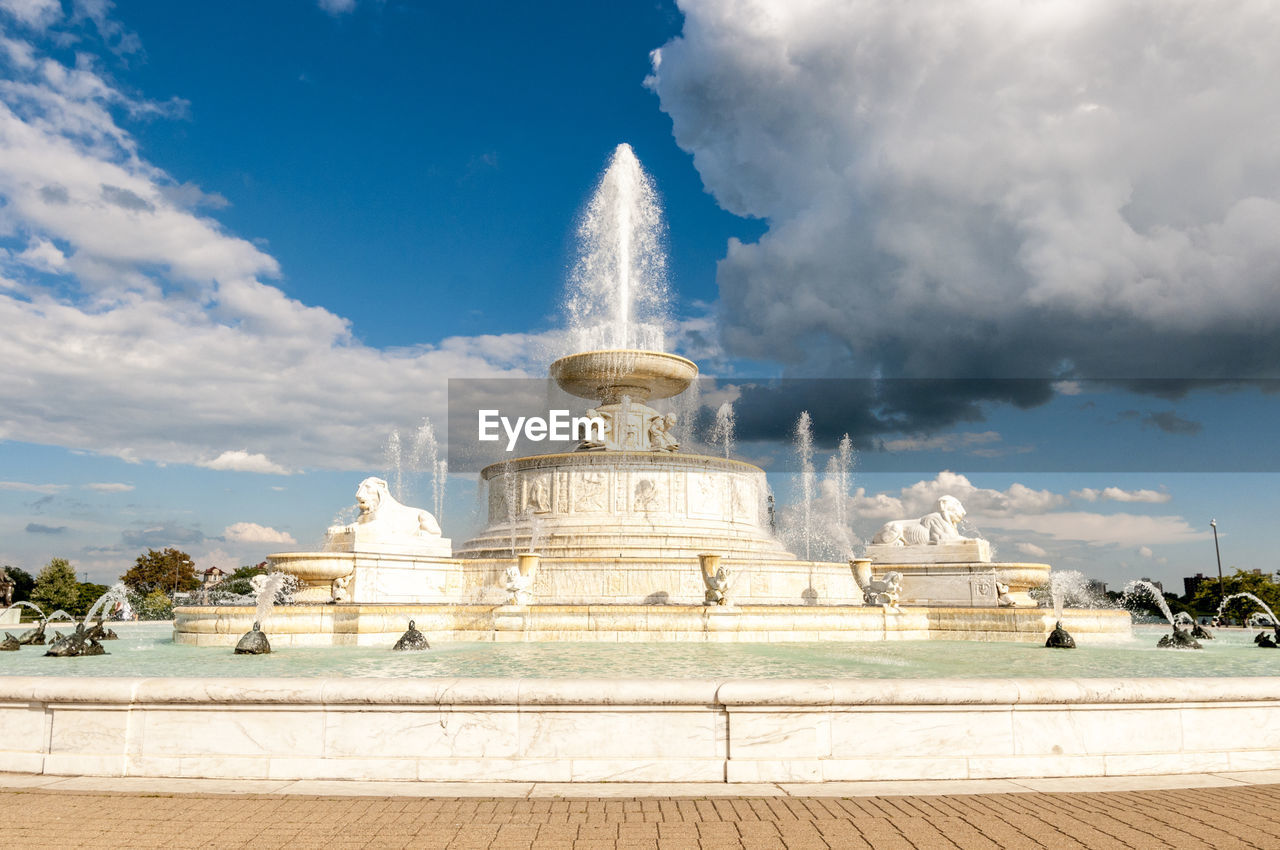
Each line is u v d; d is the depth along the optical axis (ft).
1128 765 22.33
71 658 42.91
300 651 46.78
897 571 73.56
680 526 75.41
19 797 19.89
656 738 21.53
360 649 47.93
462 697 21.44
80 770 21.75
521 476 79.46
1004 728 22.11
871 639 59.36
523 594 56.70
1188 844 16.56
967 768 21.77
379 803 19.43
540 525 76.13
